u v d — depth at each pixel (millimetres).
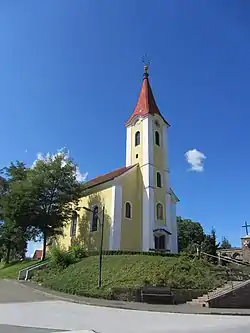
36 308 15258
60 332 9844
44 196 34062
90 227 37562
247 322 13023
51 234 34750
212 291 19969
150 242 35000
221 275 22672
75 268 25516
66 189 35094
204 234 62469
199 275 22047
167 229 37375
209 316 14664
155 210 37062
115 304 17094
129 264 23828
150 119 40969
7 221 33969
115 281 20812
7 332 9797
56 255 28359
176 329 10836
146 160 38625
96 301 17922
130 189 37500
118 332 10117
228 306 18281
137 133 41500
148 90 43969
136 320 12672
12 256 46875
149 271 21906
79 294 20062
